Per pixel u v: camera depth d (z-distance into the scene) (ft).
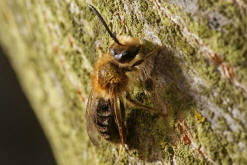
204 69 0.29
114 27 0.31
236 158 0.28
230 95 0.28
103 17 0.31
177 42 0.29
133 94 0.31
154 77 0.30
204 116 0.29
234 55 0.28
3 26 0.43
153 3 0.30
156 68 0.30
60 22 0.33
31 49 0.38
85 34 0.32
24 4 0.36
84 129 0.34
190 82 0.29
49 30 0.35
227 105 0.28
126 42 0.31
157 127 0.30
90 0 0.32
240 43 0.28
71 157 0.36
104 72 0.32
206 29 0.28
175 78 0.30
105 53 0.32
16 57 0.42
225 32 0.28
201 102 0.29
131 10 0.30
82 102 0.34
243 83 0.28
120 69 0.31
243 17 0.27
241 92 0.28
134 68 0.31
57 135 0.38
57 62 0.35
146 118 0.31
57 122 0.37
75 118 0.35
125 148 0.32
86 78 0.33
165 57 0.30
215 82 0.28
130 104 0.31
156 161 0.31
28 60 0.39
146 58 0.30
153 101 0.31
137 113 0.31
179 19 0.29
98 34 0.32
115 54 0.31
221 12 0.28
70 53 0.34
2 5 0.41
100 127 0.32
